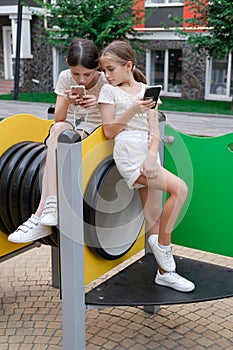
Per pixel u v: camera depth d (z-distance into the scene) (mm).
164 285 2469
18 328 2955
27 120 2971
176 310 3180
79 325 2238
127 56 2248
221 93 16672
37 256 4082
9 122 2814
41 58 18922
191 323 3008
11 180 2609
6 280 3619
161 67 17578
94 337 2846
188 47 16578
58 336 2867
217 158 2641
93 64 2371
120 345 2762
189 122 11609
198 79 16859
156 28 16859
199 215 2766
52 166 2311
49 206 2285
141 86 2332
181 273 2645
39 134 3096
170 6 16375
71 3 14820
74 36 15078
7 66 20500
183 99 17125
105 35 14375
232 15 12891
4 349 2730
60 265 2174
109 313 3139
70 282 2164
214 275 2623
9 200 2607
